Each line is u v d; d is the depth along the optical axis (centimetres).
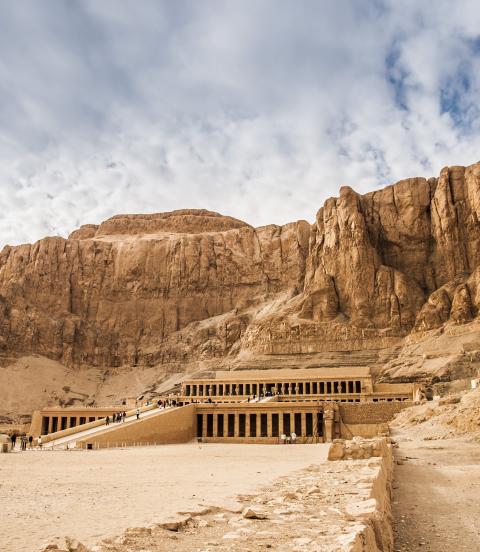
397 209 15850
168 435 8088
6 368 16988
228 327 17900
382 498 1647
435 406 6444
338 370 12394
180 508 1507
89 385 17812
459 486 2425
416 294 14350
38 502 1706
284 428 9312
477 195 14375
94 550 900
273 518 1200
